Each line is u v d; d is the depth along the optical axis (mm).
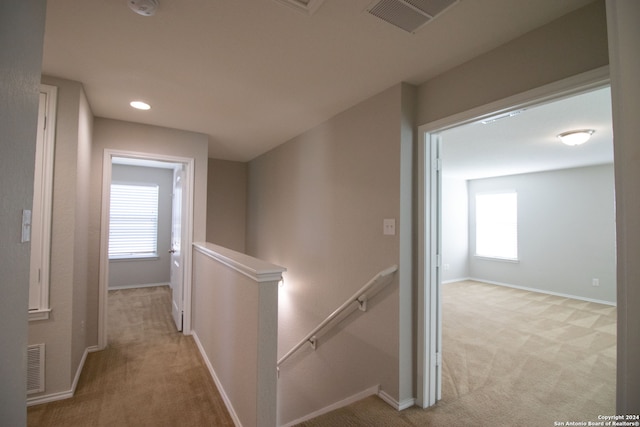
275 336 1587
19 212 876
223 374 2141
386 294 2209
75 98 2191
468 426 1891
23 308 925
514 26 1571
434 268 2168
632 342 679
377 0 1394
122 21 1548
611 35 747
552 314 4395
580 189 5328
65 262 2141
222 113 2859
